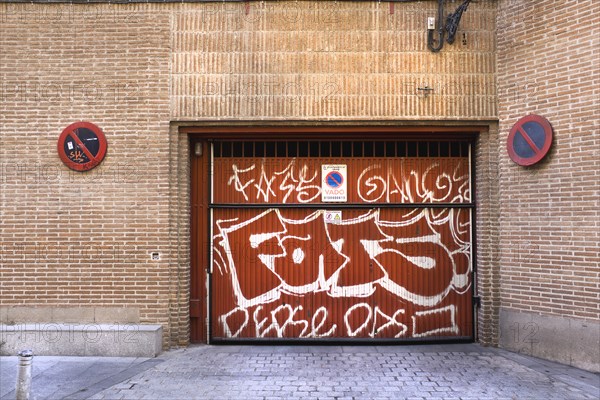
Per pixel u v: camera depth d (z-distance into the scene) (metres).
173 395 5.32
